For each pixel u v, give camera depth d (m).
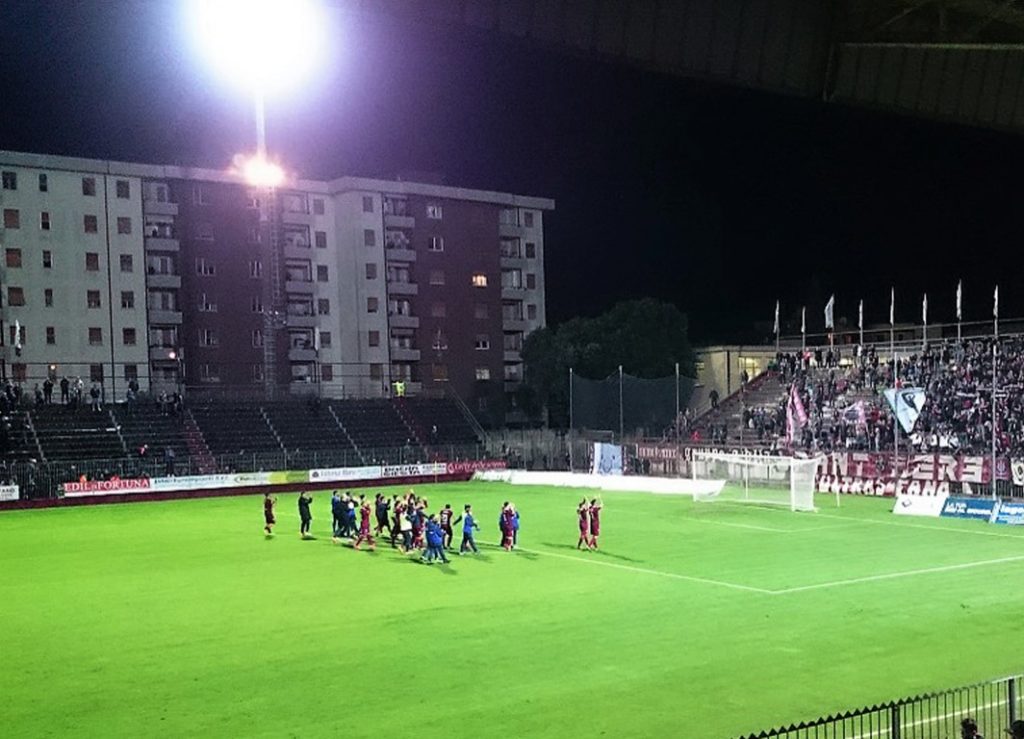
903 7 15.81
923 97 18.17
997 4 14.94
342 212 100.19
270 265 88.44
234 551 37.34
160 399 76.56
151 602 27.05
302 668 19.59
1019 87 18.94
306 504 41.84
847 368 71.75
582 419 81.06
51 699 17.80
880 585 28.06
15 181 84.56
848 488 57.28
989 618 23.42
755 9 15.98
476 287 105.88
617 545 37.50
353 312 99.00
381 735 15.39
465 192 104.44
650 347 90.06
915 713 15.90
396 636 22.27
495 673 18.89
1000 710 15.72
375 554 36.09
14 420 68.44
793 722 15.60
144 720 16.47
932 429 57.22
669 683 18.00
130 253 89.00
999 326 86.19
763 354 89.88
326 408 83.25
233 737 15.48
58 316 85.81
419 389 100.94
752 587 27.92
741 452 64.12
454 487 68.88
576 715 16.17
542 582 29.30
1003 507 43.56
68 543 40.84
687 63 15.80
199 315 92.38
